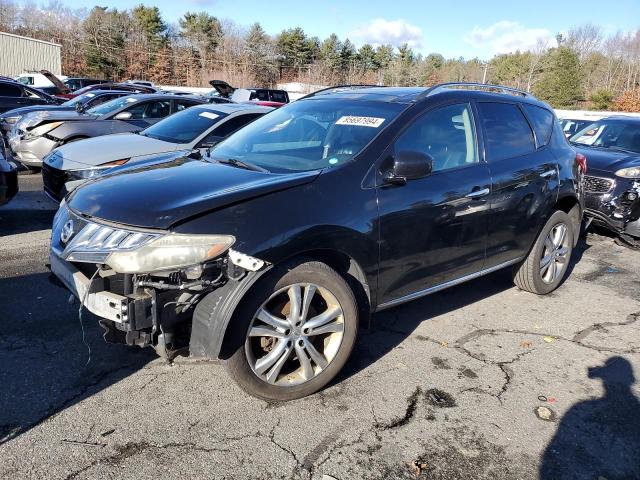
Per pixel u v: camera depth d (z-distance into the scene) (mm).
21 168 10844
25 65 42094
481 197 4090
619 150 7984
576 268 6164
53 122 9383
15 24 70375
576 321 4617
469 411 3223
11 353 3605
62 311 4266
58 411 3029
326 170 3361
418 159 3396
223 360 2979
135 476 2570
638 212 6711
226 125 7457
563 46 58125
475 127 4270
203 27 74312
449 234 3889
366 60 80625
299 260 3076
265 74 73125
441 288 4043
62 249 3148
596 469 2771
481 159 4238
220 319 2834
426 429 3035
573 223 5359
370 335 4160
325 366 3277
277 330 3082
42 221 7062
